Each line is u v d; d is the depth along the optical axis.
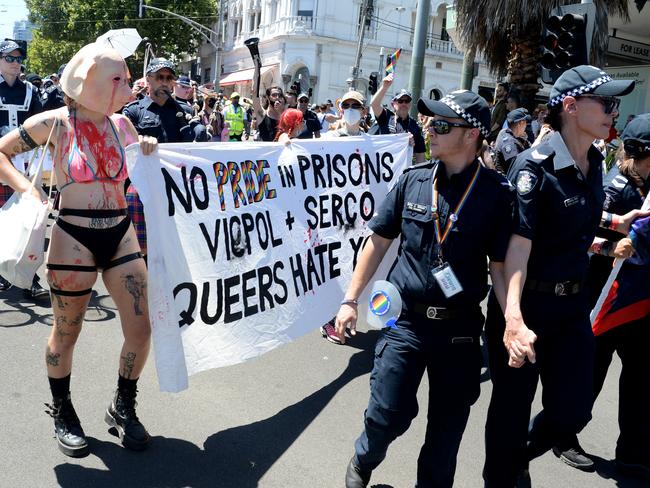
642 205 3.42
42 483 2.86
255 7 42.22
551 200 2.68
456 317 2.62
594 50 9.59
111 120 3.10
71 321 3.01
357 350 5.03
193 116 5.38
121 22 45.72
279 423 3.68
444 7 39.25
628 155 3.43
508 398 2.80
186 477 3.03
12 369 4.02
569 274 2.76
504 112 9.84
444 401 2.66
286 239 4.09
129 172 3.09
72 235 2.91
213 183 3.57
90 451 3.15
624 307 3.43
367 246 2.86
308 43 36.88
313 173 4.34
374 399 2.71
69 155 2.90
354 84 25.39
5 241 2.79
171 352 3.21
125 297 3.07
